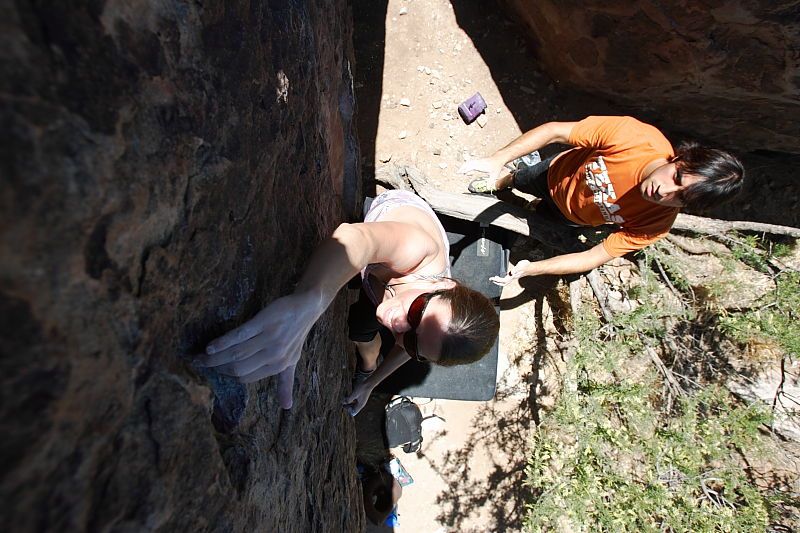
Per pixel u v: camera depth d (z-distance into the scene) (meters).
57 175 0.56
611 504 3.01
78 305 0.61
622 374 3.58
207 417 0.93
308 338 1.84
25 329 0.54
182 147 0.82
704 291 3.63
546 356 4.08
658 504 2.94
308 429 1.80
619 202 2.35
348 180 2.97
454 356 1.62
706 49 2.83
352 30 3.65
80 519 0.64
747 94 2.97
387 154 3.87
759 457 3.54
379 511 3.90
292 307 1.10
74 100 0.59
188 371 0.90
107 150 0.64
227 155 0.99
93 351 0.65
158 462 0.80
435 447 4.14
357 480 3.41
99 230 0.64
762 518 2.96
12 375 0.53
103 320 0.66
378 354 2.99
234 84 1.03
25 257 0.53
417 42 3.88
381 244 1.54
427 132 3.90
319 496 1.98
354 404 2.60
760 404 3.41
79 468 0.63
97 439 0.66
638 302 3.65
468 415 4.16
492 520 4.09
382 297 2.03
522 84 3.91
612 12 2.97
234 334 0.98
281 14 1.38
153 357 0.80
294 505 1.57
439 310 1.61
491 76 3.91
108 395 0.68
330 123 2.25
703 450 3.11
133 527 0.75
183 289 0.88
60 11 0.58
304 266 1.57
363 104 3.87
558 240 3.25
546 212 3.25
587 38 3.26
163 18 0.78
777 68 2.71
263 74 1.20
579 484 3.01
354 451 3.39
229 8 1.01
